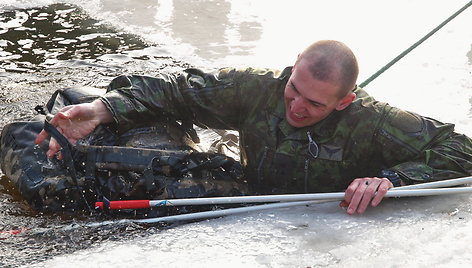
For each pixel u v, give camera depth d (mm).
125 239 4273
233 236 4164
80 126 4457
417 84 6613
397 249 3928
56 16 8391
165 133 4727
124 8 8734
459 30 7742
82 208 4539
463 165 4348
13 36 7805
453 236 4023
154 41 7785
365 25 8047
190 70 4734
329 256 3900
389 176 4324
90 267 3893
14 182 4633
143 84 4629
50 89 6562
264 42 7707
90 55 7406
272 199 4324
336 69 4070
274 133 4457
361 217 4281
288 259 3887
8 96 6363
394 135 4332
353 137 4367
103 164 4426
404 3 8680
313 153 4410
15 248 4203
